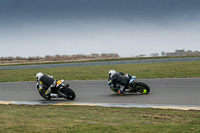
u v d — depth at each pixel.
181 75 45.41
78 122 15.02
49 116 17.48
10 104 25.08
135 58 112.69
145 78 43.66
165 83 35.91
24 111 20.08
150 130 12.78
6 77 58.06
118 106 21.80
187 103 22.11
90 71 62.75
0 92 34.53
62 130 13.05
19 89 36.59
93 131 12.75
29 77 54.97
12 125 14.41
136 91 27.56
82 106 22.33
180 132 12.34
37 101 26.56
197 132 12.34
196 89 29.36
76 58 123.75
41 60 125.56
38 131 12.95
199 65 63.62
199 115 16.95
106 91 31.28
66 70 70.19
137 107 21.02
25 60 127.75
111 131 12.72
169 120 15.46
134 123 14.59
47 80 26.11
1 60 128.00
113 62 83.00
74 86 37.09
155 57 113.81
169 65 68.62
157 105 21.69
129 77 27.61
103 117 16.81
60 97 26.33
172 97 25.12
